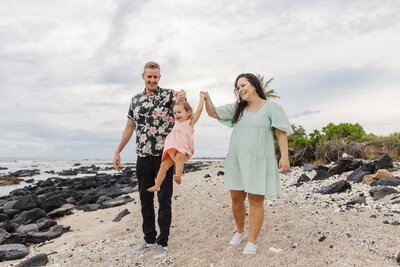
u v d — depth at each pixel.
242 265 3.25
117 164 4.66
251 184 3.53
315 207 5.29
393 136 12.73
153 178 4.36
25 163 51.59
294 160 14.30
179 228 5.32
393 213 4.45
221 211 5.96
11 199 11.96
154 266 3.74
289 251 3.44
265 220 4.80
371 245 3.35
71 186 16.42
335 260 3.07
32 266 4.13
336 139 14.07
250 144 3.63
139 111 4.26
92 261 4.16
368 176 7.01
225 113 4.02
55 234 6.03
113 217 7.40
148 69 4.18
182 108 3.87
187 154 3.83
